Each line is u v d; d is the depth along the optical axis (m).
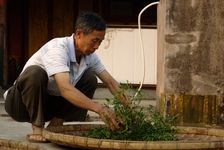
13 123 6.68
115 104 4.29
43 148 4.25
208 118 6.81
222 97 6.81
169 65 6.88
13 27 11.36
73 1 11.29
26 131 5.86
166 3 6.89
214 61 6.84
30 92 4.55
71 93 4.14
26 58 11.42
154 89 10.67
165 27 6.90
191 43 6.86
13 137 5.16
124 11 11.09
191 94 6.84
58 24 11.37
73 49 4.40
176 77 6.86
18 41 11.38
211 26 6.84
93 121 7.17
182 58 6.86
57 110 4.82
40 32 11.39
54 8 11.35
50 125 4.88
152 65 10.69
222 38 6.80
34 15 11.38
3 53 10.28
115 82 4.73
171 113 6.84
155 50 10.68
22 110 4.72
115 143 3.80
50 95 4.71
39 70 4.51
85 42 4.33
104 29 4.30
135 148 3.77
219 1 6.82
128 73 10.79
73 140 3.96
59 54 4.30
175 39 6.88
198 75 6.84
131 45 10.76
